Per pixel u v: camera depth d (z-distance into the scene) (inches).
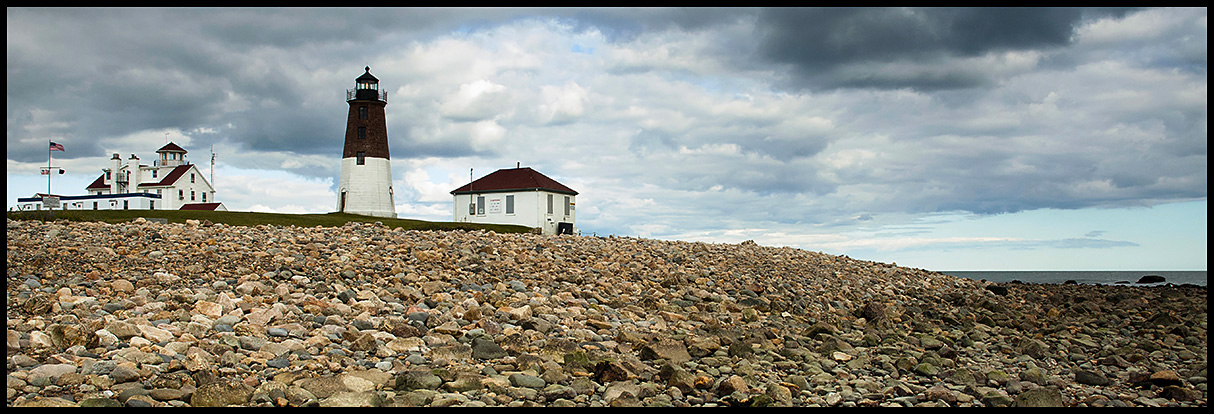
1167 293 1139.9
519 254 891.4
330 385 366.9
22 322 435.8
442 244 909.2
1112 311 849.5
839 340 553.6
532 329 518.3
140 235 823.7
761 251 1201.4
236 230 964.0
